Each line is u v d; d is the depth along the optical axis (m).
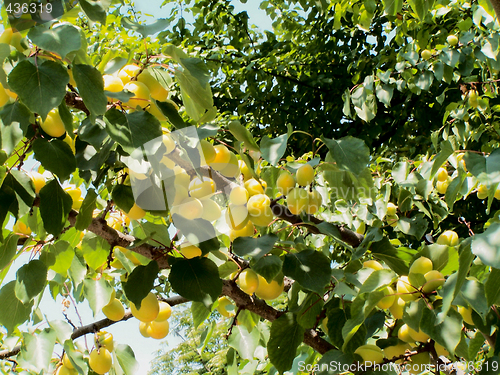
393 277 1.05
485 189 1.50
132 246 1.04
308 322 1.17
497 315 1.03
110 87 1.00
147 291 1.02
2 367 1.33
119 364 1.25
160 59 1.10
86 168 1.06
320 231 1.18
